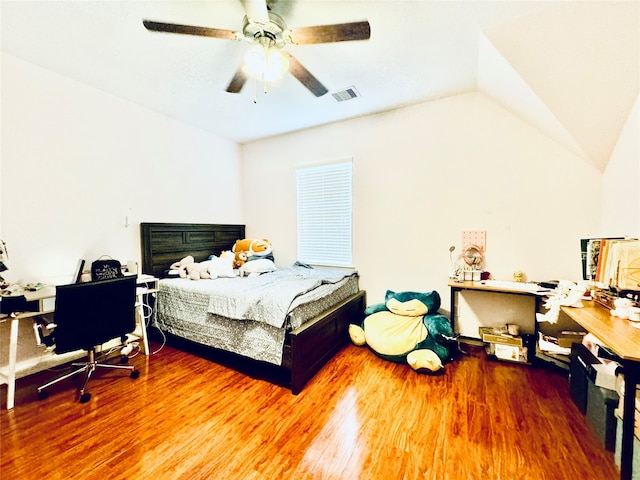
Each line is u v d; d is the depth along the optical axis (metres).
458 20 1.76
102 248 2.75
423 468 1.39
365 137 3.34
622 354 1.08
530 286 2.42
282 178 4.00
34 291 2.08
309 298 2.33
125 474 1.37
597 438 1.55
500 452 1.47
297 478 1.34
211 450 1.51
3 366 2.18
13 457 1.46
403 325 2.60
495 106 2.68
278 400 1.96
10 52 2.13
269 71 1.76
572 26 1.59
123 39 1.97
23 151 2.25
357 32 1.53
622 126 1.92
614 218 2.10
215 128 3.73
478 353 2.66
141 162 3.06
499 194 2.71
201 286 2.70
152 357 2.65
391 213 3.23
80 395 2.00
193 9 1.70
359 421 1.73
